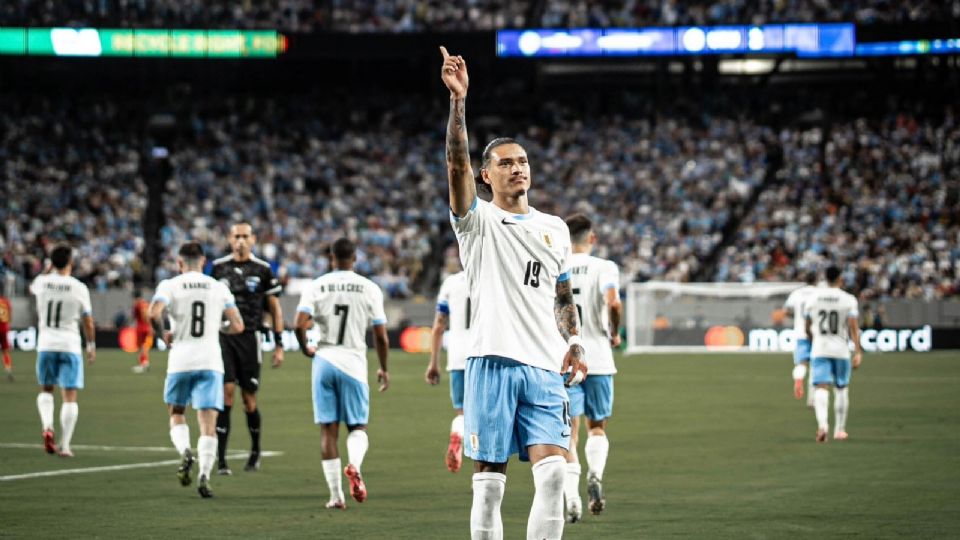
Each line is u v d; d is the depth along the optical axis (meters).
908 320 125.81
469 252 21.06
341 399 34.03
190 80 173.00
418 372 94.88
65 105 169.12
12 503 34.56
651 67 166.75
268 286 42.84
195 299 36.84
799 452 46.16
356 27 162.38
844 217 146.62
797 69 168.12
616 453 46.16
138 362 108.94
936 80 167.12
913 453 45.56
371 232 147.88
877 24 152.25
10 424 58.53
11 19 155.50
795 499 34.53
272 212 152.38
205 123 169.25
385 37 156.88
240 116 170.75
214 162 161.75
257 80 174.25
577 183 157.12
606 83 170.88
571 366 21.31
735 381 85.00
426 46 156.88
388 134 169.00
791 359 111.88
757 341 126.06
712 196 152.25
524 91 173.38
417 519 31.83
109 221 148.25
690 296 126.56
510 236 20.88
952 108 165.75
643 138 164.88
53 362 46.16
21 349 128.88
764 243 143.75
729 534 28.95
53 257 46.38
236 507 33.88
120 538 28.91
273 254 141.75
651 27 155.00
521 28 156.25
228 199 154.50
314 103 173.50
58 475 40.78
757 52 154.50
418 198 157.00
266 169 161.00
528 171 21.47
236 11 160.75
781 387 79.69
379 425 58.38
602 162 160.75
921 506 33.06
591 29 155.25
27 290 131.50
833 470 40.94
